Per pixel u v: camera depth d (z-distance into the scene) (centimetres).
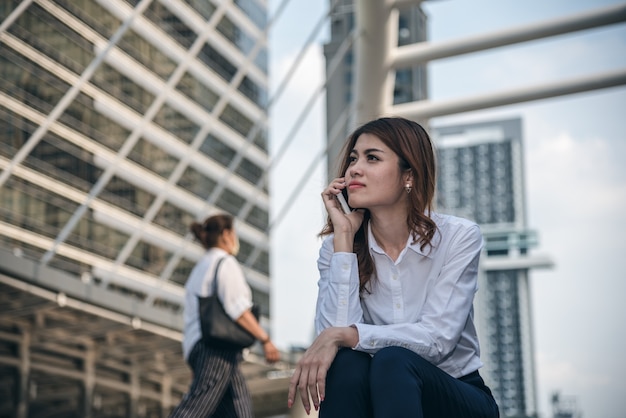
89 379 2339
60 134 4353
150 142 5397
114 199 4878
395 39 1556
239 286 561
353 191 289
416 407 246
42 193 4194
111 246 4822
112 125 4906
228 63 6619
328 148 2091
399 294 293
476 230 295
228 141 6569
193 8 6125
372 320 297
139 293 5056
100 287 1725
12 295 1614
